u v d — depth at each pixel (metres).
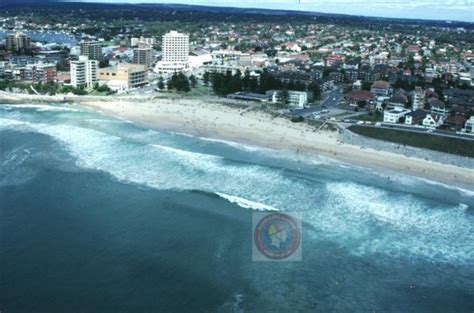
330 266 71.75
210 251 74.38
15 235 77.69
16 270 67.88
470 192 102.69
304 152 127.31
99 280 66.12
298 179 105.00
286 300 63.59
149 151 122.81
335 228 83.19
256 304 62.44
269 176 106.44
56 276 66.75
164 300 62.41
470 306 64.12
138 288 64.69
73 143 128.62
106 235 78.56
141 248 74.69
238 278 67.81
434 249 78.00
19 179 101.31
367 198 96.19
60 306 60.47
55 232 79.12
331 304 63.28
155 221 83.81
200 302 62.31
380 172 113.38
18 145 125.31
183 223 83.25
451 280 69.94
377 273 70.69
